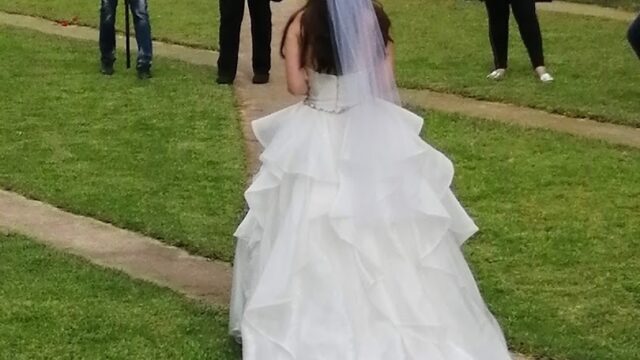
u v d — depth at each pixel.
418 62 11.30
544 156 7.93
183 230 6.35
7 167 7.66
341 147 4.43
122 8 14.20
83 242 6.23
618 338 4.93
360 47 4.46
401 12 14.38
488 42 12.30
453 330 4.30
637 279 5.62
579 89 10.01
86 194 7.04
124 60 11.38
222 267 5.84
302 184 4.40
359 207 4.32
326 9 4.45
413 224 4.38
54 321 5.05
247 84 10.35
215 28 13.23
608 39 12.41
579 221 6.53
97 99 9.66
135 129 8.69
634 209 6.75
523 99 9.63
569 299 5.38
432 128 8.71
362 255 4.28
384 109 4.52
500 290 5.48
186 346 4.79
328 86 4.53
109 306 5.23
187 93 9.93
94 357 4.69
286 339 4.21
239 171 7.56
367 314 4.23
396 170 4.39
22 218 6.65
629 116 8.98
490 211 6.70
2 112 9.20
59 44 12.15
